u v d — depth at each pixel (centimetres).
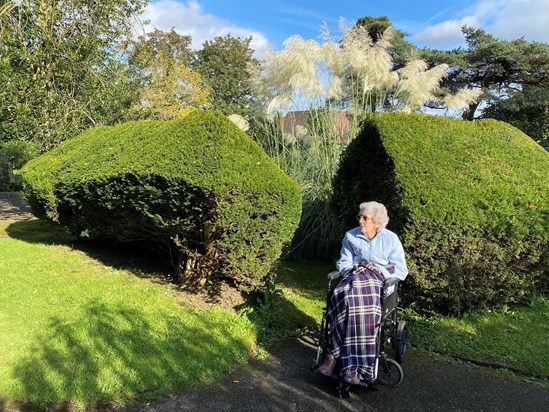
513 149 441
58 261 559
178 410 259
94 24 811
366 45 735
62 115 790
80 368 290
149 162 399
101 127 721
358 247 324
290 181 419
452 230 364
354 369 269
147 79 930
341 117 738
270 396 279
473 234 368
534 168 421
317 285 519
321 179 657
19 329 343
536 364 327
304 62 685
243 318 392
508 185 386
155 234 468
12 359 297
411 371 317
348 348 272
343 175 557
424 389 292
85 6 800
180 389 280
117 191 444
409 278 390
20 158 1600
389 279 295
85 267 537
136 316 382
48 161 651
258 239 395
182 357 317
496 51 1723
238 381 297
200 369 304
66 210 616
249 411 261
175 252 512
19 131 768
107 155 507
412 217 363
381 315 280
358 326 272
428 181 381
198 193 371
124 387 274
